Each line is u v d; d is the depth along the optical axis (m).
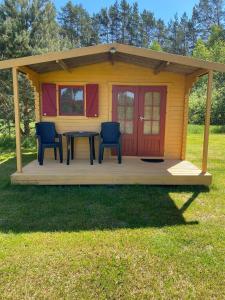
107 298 2.12
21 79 9.17
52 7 10.20
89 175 4.84
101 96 6.26
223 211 3.78
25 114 9.83
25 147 9.30
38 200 4.15
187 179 4.86
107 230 3.18
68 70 5.82
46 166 5.53
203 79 19.78
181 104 6.29
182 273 2.40
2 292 2.18
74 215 3.61
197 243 2.90
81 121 6.30
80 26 39.00
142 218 3.53
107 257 2.64
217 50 25.03
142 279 2.33
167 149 6.47
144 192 4.53
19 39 8.79
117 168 5.36
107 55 5.39
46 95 6.17
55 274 2.39
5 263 2.53
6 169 6.21
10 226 3.28
